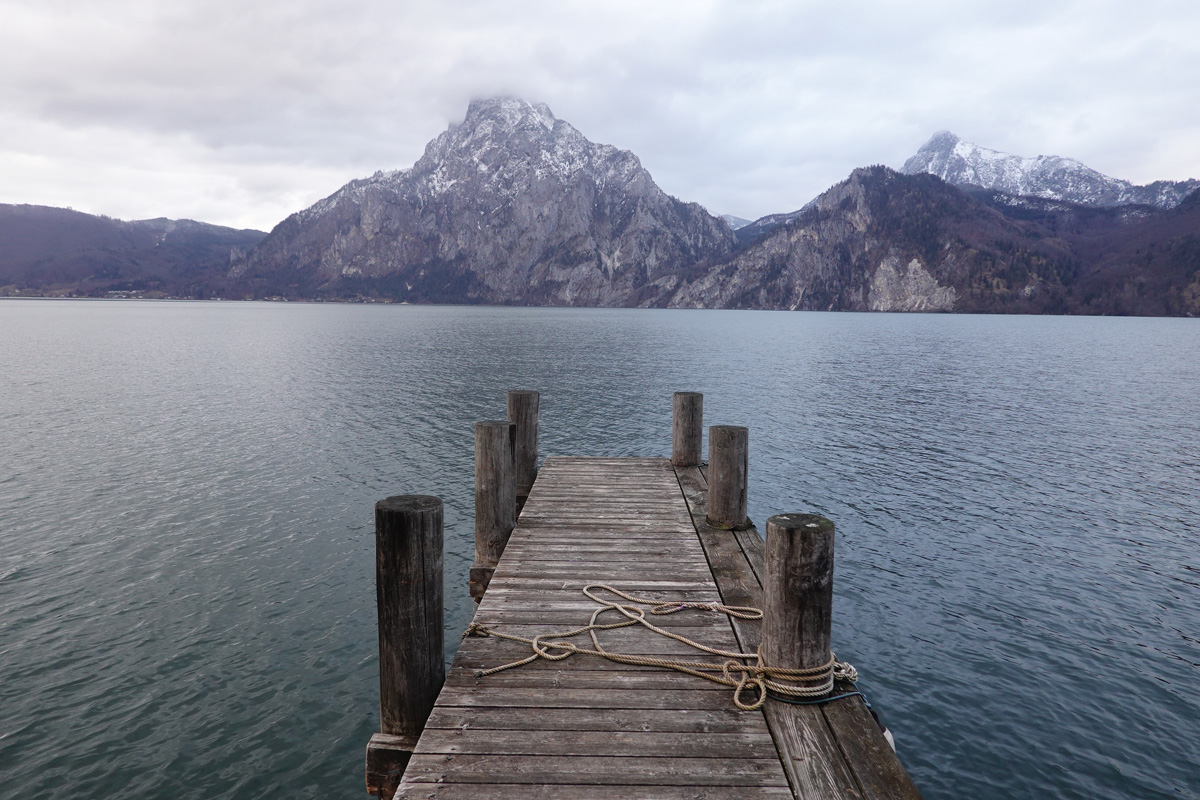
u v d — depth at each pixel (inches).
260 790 363.6
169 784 365.7
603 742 168.4
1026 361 2886.3
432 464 1038.4
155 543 705.6
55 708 426.6
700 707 185.3
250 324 5792.3
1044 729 417.4
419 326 5772.6
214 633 525.0
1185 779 374.3
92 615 549.3
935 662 492.4
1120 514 822.5
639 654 217.2
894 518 803.4
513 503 326.6
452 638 541.3
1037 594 602.9
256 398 1657.2
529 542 327.0
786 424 1382.9
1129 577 637.9
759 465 1044.5
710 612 250.5
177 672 470.6
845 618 557.6
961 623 549.3
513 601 259.0
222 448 1125.1
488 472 315.0
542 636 227.8
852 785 150.8
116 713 423.5
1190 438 1267.2
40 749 388.8
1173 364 2763.3
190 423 1331.2
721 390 1878.7
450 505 848.3
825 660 187.6
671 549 318.3
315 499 859.4
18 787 359.6
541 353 3046.3
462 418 1417.3
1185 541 730.2
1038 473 1013.2
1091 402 1710.1
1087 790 367.6
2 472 959.6
